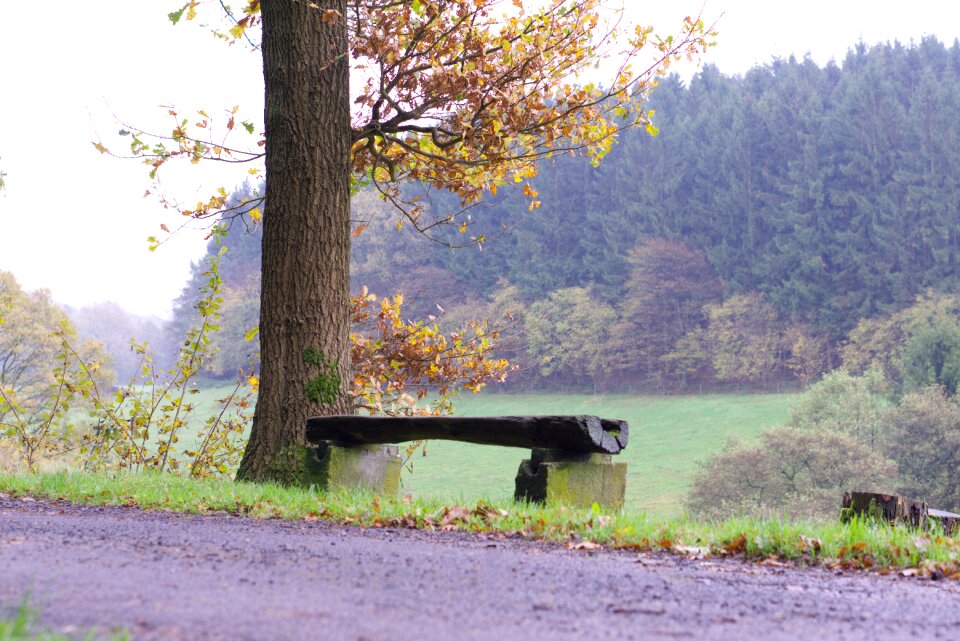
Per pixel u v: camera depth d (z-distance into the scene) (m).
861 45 115.75
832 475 52.28
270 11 10.41
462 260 103.19
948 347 69.94
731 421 83.19
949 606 4.20
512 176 13.48
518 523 6.60
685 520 7.18
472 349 14.46
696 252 105.06
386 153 13.71
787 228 103.19
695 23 11.90
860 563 5.52
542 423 7.61
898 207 96.38
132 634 3.01
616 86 12.42
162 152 12.11
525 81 12.17
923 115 97.19
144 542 5.38
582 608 3.79
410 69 12.44
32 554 4.71
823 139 103.31
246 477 9.93
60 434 14.10
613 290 105.75
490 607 3.73
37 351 49.62
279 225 10.25
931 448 55.34
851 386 62.19
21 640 2.78
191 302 124.19
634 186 111.06
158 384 13.55
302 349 10.09
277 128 10.32
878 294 94.62
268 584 4.05
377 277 93.75
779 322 98.25
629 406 93.69
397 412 13.89
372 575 4.38
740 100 112.50
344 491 8.52
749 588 4.46
